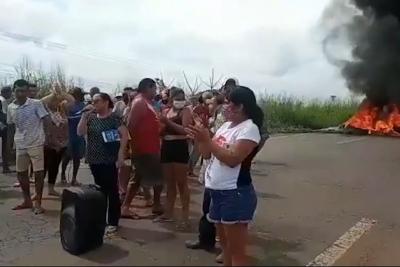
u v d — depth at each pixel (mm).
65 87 14828
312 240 6715
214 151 4574
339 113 33031
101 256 5793
